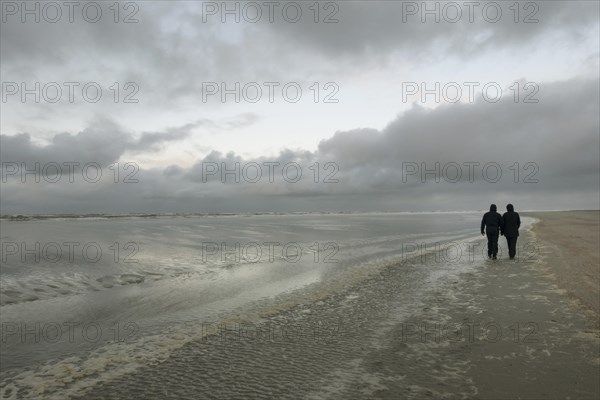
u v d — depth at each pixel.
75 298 9.02
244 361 5.36
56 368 5.19
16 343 6.17
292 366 5.16
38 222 43.03
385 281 10.97
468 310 7.72
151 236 24.41
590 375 4.68
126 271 12.24
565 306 7.78
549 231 27.95
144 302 8.77
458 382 4.56
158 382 4.72
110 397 4.36
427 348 5.73
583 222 41.34
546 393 4.24
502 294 8.99
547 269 12.12
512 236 14.99
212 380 4.76
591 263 13.02
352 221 58.50
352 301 8.76
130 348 5.93
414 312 7.72
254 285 10.62
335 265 13.92
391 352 5.61
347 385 4.55
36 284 10.08
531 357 5.25
